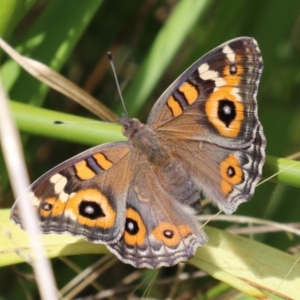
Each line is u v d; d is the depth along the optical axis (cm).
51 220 30
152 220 30
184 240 30
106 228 30
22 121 30
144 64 32
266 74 33
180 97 31
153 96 34
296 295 30
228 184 30
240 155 30
